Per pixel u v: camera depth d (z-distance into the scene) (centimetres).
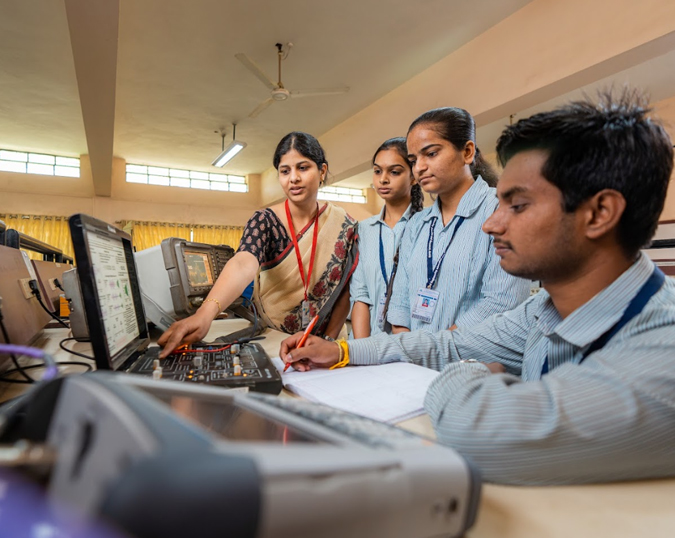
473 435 42
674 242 234
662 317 44
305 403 46
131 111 511
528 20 317
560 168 46
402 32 352
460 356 83
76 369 85
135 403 24
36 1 305
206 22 333
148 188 771
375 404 61
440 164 112
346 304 161
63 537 19
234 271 115
